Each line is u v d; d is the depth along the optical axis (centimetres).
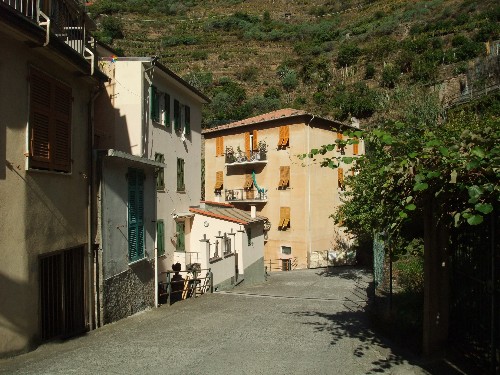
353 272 2584
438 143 485
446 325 671
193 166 2239
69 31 1005
